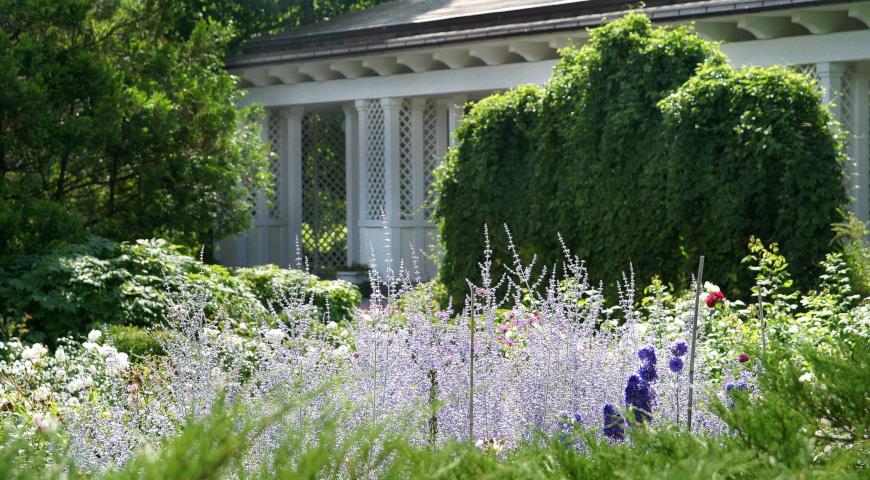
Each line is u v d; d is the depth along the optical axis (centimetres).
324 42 1700
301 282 1004
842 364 221
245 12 2125
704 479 145
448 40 1424
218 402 129
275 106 1770
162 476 113
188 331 456
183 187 1262
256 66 1675
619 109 996
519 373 439
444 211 1144
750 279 908
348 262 1769
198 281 910
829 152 895
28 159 1166
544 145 1054
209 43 1429
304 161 1981
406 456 155
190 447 117
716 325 684
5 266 932
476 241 1122
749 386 375
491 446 339
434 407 171
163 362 479
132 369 522
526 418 407
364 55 1534
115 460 355
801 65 1173
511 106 1106
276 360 443
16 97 1098
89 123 1134
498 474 158
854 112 1189
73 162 1196
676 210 939
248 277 1021
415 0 1944
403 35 1572
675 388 408
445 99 1636
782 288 888
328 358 452
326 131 1998
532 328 458
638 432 192
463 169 1129
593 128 1016
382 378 417
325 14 2442
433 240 1656
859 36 1105
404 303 481
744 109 906
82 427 369
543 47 1405
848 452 171
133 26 1324
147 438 363
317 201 1983
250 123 1543
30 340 830
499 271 1104
